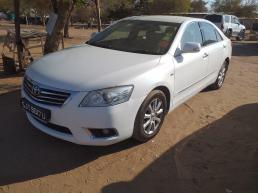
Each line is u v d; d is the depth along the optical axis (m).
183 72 5.32
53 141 4.77
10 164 4.23
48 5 24.02
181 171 4.30
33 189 3.81
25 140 4.78
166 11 46.94
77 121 4.04
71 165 4.27
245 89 8.20
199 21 6.29
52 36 8.38
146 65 4.66
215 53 6.68
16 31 8.41
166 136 5.18
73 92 4.03
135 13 46.03
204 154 4.75
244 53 16.33
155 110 4.78
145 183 4.02
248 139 5.30
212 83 7.31
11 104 6.11
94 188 3.88
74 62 4.63
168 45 5.23
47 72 4.38
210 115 6.19
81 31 32.38
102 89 4.06
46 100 4.18
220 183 4.11
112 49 5.30
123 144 4.80
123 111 4.17
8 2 33.47
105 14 42.56
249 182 4.16
